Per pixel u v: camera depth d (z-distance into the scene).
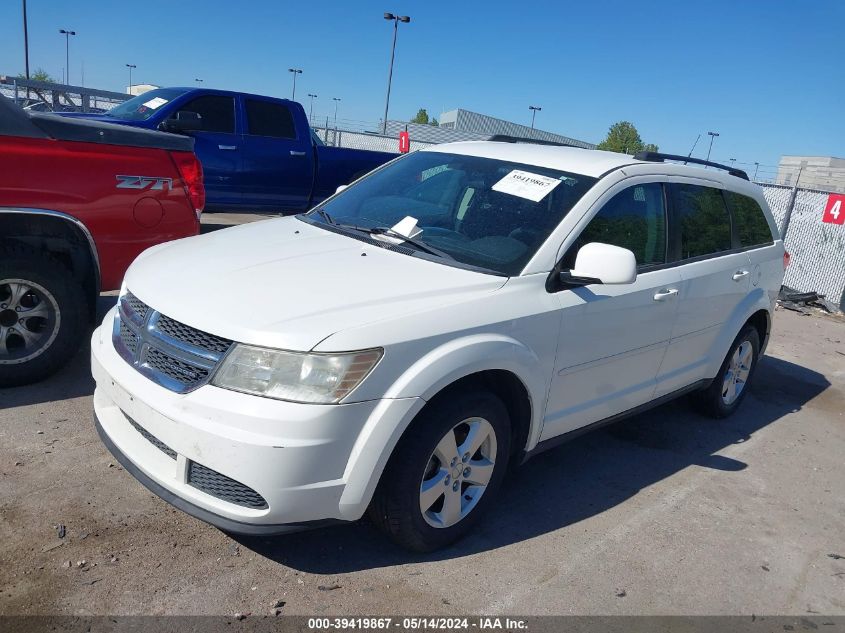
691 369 4.71
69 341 4.37
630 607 3.06
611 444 4.80
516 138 4.84
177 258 3.46
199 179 4.73
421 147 4.71
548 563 3.29
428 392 2.83
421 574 3.08
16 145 3.98
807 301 10.81
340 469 2.72
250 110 9.57
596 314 3.62
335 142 27.00
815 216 11.44
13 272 4.06
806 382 6.91
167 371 2.87
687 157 4.80
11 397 4.21
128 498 3.35
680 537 3.69
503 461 3.39
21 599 2.63
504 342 3.12
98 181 4.27
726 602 3.19
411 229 3.69
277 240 3.69
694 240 4.50
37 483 3.37
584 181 3.82
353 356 2.68
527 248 3.47
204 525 3.22
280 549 3.12
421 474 2.95
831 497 4.43
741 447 5.04
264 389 2.63
